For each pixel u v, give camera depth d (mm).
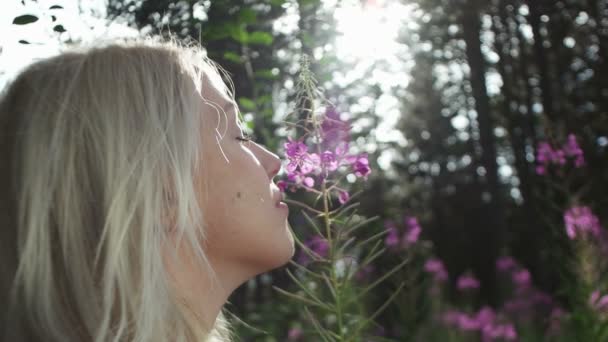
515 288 8758
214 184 1105
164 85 1081
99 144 1013
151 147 1021
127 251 979
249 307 5309
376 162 4316
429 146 21422
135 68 1079
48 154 1005
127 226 970
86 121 1021
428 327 6660
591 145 10508
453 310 7887
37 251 977
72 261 980
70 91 1044
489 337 6906
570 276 4031
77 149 1012
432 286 7031
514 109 11617
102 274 987
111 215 971
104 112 1028
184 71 1129
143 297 963
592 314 3756
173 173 1030
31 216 979
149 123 1036
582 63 11984
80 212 995
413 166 19500
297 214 3320
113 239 966
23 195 998
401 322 5125
